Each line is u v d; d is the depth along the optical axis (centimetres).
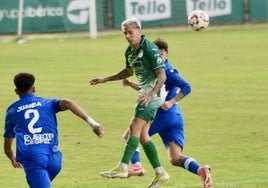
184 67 7500
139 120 2964
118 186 3297
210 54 8538
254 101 5594
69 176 3481
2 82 6538
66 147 4119
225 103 5522
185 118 4972
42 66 7581
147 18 11312
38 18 10612
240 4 11775
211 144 4181
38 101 2684
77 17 10819
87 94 5919
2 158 3853
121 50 8906
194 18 3547
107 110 5272
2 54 8662
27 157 2602
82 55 8469
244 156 3872
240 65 7612
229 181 3341
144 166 3694
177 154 3058
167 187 3241
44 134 2633
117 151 4022
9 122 2681
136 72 3012
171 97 3114
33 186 2584
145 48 2955
